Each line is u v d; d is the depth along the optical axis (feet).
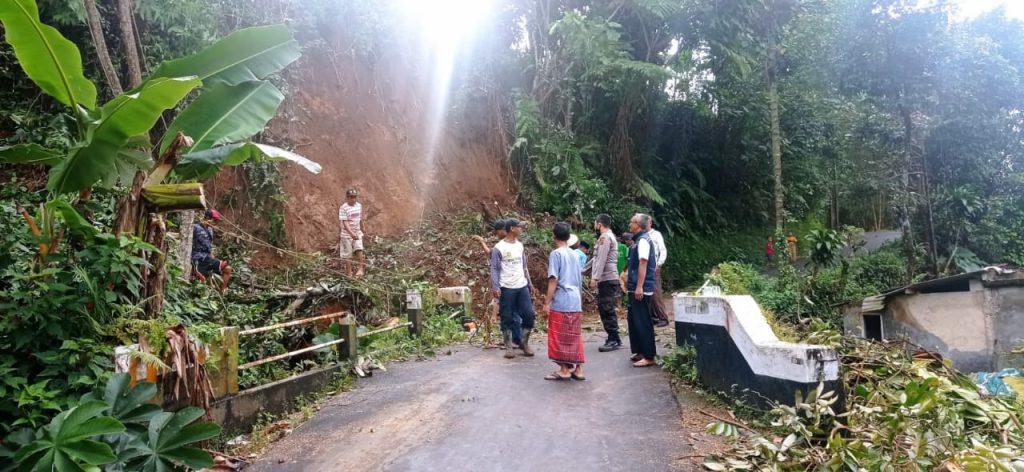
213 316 20.88
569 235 20.86
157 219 14.66
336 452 14.42
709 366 18.84
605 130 59.72
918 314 34.22
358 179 41.24
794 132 77.20
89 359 12.09
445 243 42.11
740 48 62.54
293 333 26.48
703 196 73.56
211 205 33.04
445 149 48.93
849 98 57.47
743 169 77.15
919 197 54.65
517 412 16.88
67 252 13.00
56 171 13.34
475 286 38.99
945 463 11.87
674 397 18.17
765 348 15.25
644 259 21.95
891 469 11.59
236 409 15.72
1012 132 54.13
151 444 11.57
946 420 13.26
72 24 28.53
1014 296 31.55
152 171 14.71
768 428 14.89
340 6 42.39
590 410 16.99
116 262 12.94
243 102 16.67
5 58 28.17
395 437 15.23
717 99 70.23
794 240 71.10
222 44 16.58
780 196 68.33
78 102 14.17
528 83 55.47
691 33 60.13
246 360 21.20
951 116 52.44
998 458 11.80
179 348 13.47
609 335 25.76
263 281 30.58
